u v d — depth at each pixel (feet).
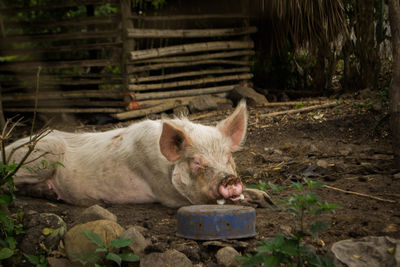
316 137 24.13
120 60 32.22
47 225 12.66
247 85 38.22
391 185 15.44
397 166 16.76
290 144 22.89
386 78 33.53
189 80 36.45
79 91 33.73
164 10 38.29
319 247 11.18
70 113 34.30
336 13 32.91
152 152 15.21
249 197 14.56
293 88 39.83
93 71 41.29
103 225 11.98
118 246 10.98
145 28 35.70
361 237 11.48
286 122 26.81
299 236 9.93
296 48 36.29
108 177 16.08
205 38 38.32
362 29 33.01
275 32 37.27
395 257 9.68
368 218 12.57
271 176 18.33
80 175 16.49
